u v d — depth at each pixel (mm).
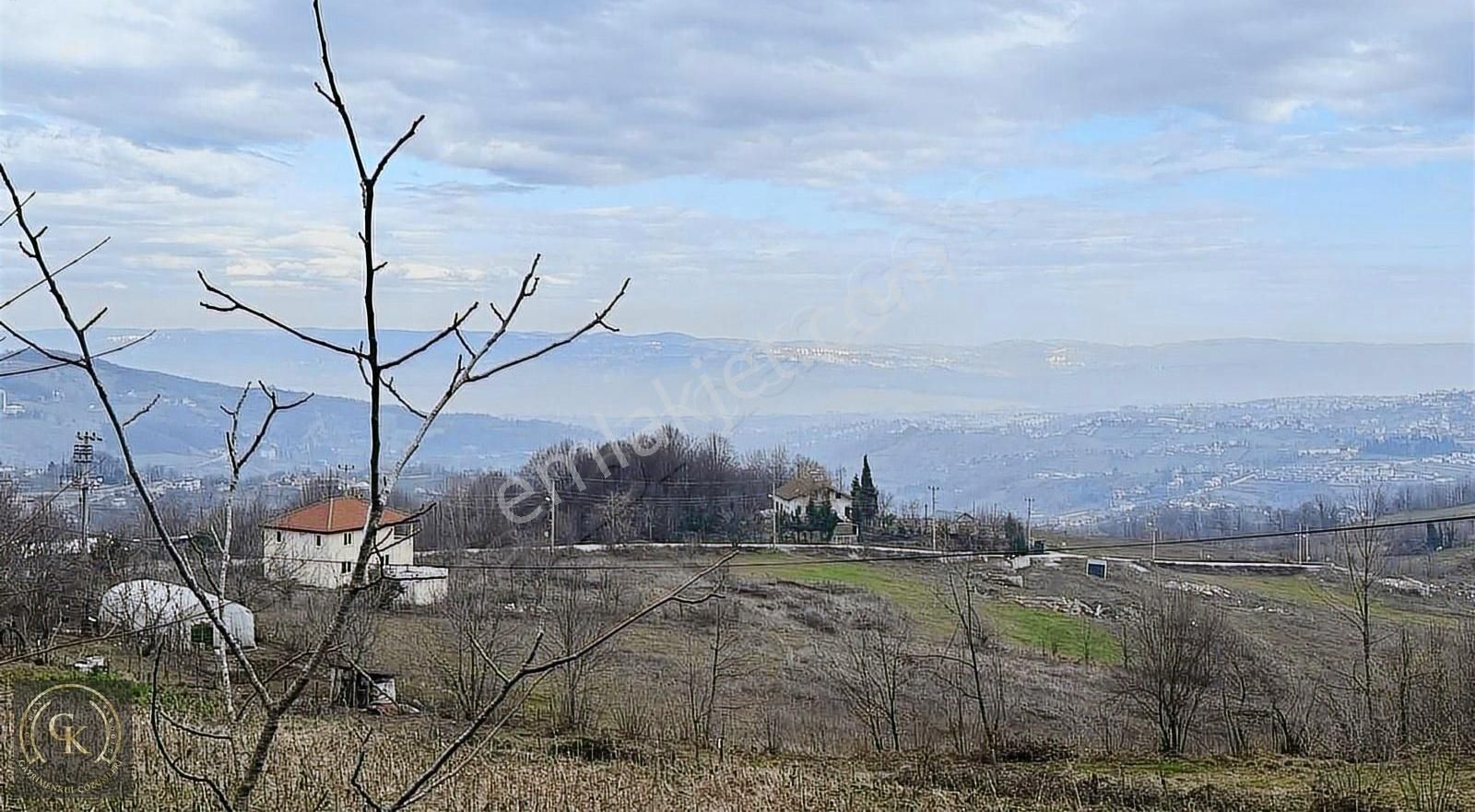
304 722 14352
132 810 8977
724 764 19438
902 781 19375
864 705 26328
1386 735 24250
